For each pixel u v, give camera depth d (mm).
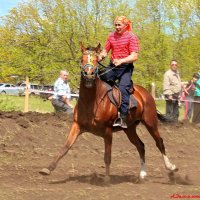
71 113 15656
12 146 12438
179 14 29516
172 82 16391
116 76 9281
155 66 28844
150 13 29297
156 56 28891
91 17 28922
